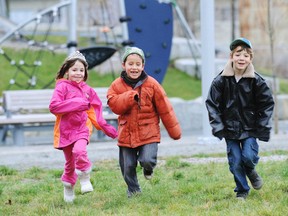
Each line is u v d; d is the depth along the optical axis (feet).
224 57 199.52
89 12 195.00
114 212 53.26
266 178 66.03
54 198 60.39
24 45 193.06
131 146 56.80
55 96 55.88
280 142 102.68
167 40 129.29
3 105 115.14
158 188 63.05
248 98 54.80
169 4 129.80
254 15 160.04
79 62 56.80
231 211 51.34
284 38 160.25
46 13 133.80
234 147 55.31
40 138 131.85
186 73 186.50
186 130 143.02
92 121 57.16
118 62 175.32
